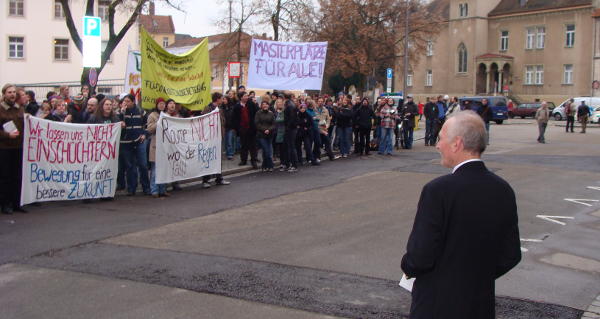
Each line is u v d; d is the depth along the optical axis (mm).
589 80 50438
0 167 9109
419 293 3027
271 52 16688
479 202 2947
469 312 2908
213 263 6676
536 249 7512
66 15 19422
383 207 9938
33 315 5129
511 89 55875
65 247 7355
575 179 13211
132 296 5594
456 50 58406
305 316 5102
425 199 3008
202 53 12656
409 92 63750
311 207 9953
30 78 41812
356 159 17078
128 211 9625
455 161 3109
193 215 9328
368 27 39250
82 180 10117
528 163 16031
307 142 15586
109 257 6918
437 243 2922
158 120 10781
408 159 17031
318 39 39906
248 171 14555
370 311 5242
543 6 53125
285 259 6844
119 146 10766
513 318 5168
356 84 48719
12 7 41219
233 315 5109
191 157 11516
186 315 5109
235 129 14969
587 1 50031
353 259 6859
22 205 9367
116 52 43000
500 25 56469
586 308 5441
